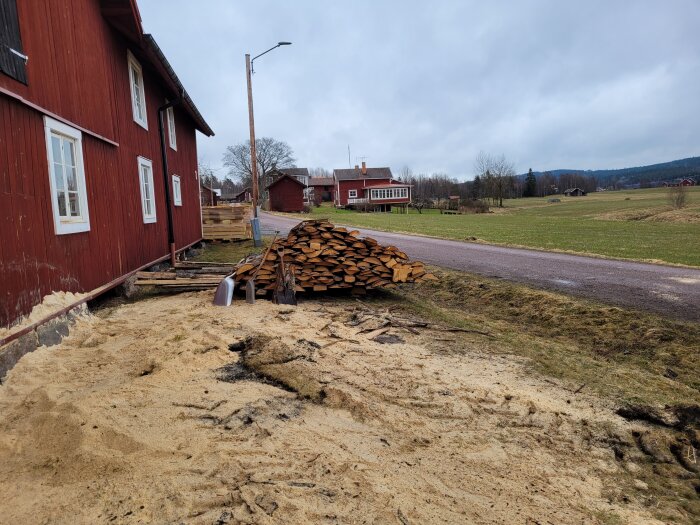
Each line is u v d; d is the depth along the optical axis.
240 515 2.65
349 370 5.12
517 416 4.24
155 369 4.77
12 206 5.01
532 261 13.45
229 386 4.49
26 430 3.48
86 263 7.01
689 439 4.01
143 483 2.90
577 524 2.84
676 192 44.59
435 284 10.90
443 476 3.24
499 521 2.80
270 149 82.94
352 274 9.08
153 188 11.26
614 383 5.25
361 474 3.16
